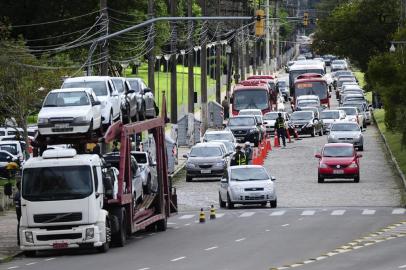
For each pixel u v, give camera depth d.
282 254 70.50
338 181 134.00
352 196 117.88
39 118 79.75
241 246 76.31
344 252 70.56
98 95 85.38
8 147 140.62
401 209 104.19
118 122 82.31
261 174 111.75
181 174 147.75
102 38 115.88
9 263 72.69
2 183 130.25
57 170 75.94
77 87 85.38
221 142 145.12
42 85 141.00
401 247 72.69
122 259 71.06
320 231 85.25
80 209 75.31
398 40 156.75
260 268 63.25
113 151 92.31
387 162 153.12
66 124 79.38
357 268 62.09
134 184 85.50
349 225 89.44
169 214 93.88
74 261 71.31
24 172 76.12
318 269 62.00
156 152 92.62
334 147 134.50
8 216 104.56
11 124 169.25
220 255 71.06
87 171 75.94
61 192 75.38
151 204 90.44
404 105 140.00
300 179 136.50
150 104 101.25
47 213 75.31
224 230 89.06
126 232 81.00
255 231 87.06
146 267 65.62
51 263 71.00
